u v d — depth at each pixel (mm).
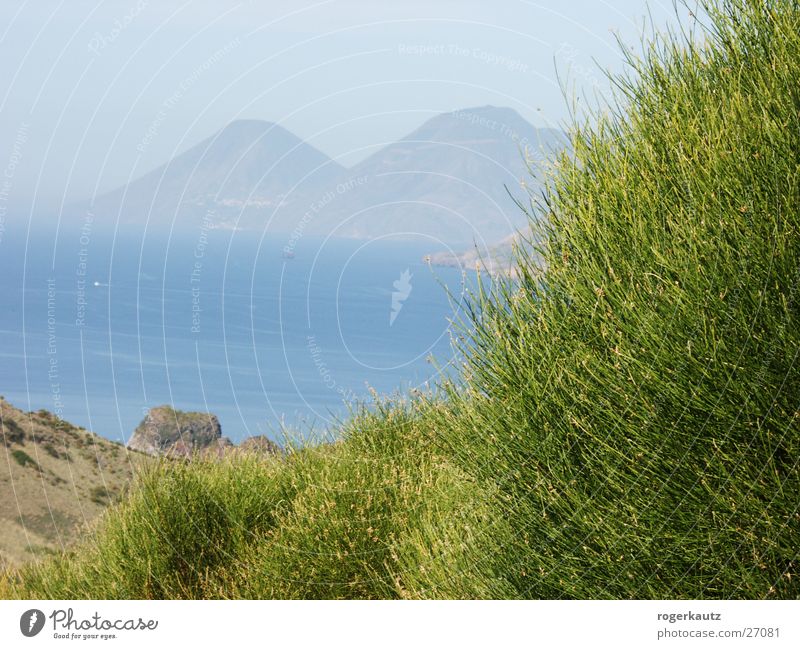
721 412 2816
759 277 2859
